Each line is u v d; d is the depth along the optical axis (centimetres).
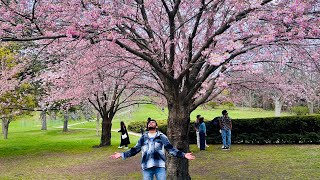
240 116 3234
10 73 1291
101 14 531
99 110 1789
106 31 534
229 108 3906
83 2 532
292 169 890
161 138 546
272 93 1146
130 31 671
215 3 591
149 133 554
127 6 566
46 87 1496
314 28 477
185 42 710
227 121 1389
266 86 934
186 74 707
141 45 664
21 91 1520
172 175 704
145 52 635
